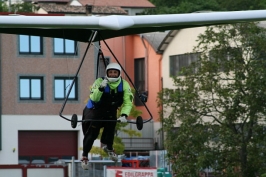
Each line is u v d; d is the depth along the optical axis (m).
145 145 108.50
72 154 106.81
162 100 64.25
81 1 149.88
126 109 29.70
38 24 27.36
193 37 102.88
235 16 28.98
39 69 106.44
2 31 32.09
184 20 28.42
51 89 106.69
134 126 107.75
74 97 107.50
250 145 62.91
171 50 107.19
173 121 63.44
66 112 106.81
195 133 61.31
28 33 32.47
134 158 92.31
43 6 123.06
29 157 105.19
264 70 61.75
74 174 69.06
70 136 107.00
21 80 105.62
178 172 61.69
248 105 62.25
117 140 89.75
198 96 63.03
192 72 64.31
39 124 105.69
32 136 105.50
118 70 29.42
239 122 63.62
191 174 61.03
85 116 30.39
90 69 107.88
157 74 110.19
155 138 109.31
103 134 31.05
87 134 30.81
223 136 61.22
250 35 62.50
